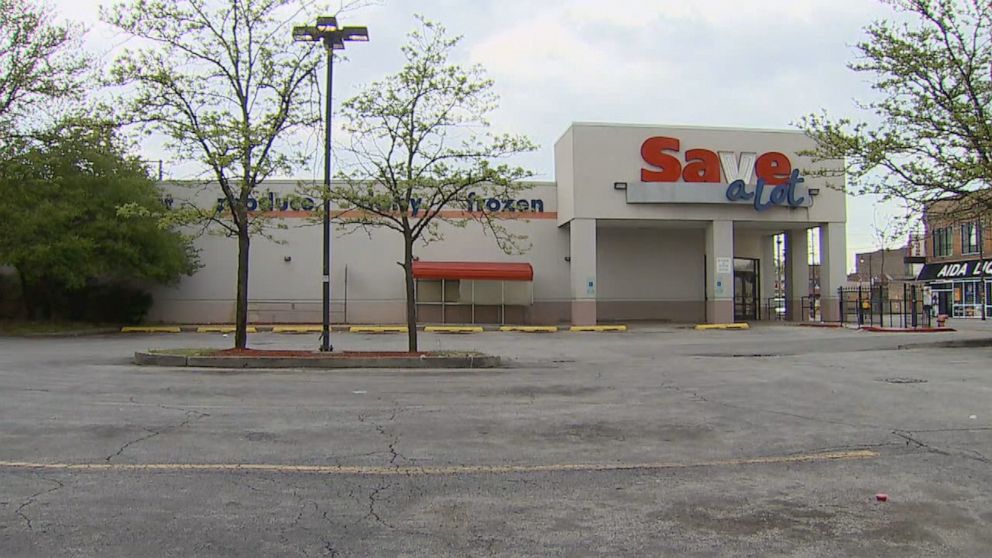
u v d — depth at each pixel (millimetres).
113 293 31219
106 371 14594
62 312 30453
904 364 16453
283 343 23078
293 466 6832
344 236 33031
